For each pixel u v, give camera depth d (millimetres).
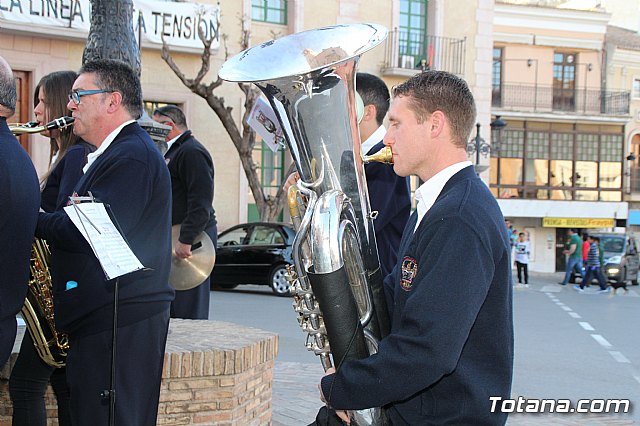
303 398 6023
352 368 2104
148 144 3131
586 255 23125
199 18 17594
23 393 3316
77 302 3000
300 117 2283
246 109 16812
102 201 2930
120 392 3033
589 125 31219
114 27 4969
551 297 18156
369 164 3318
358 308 2234
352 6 20266
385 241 3352
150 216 3090
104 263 2506
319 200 2160
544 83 30469
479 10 22656
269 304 12914
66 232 2900
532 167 30562
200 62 18156
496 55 30156
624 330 11625
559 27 30500
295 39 2338
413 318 1996
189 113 18094
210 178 5094
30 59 15547
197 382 3922
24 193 2797
